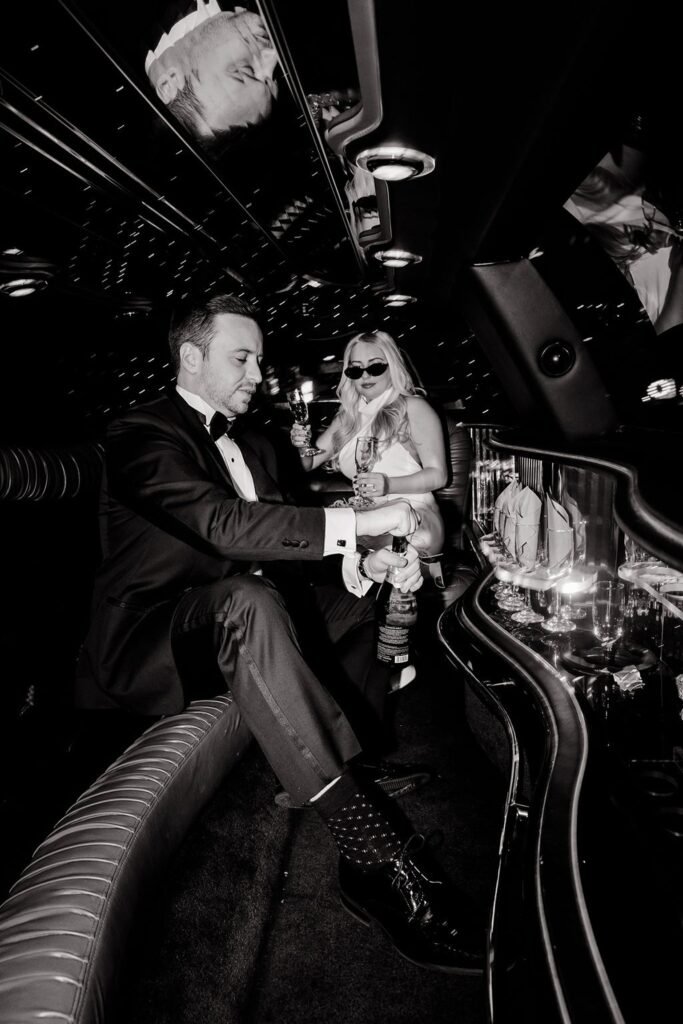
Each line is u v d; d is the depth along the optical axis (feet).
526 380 8.11
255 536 5.88
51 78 7.03
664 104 9.46
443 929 5.17
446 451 11.69
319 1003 5.04
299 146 11.37
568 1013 2.47
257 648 5.32
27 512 6.74
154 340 13.73
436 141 6.30
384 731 8.87
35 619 6.43
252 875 6.04
